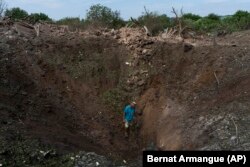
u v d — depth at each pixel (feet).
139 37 60.90
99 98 54.60
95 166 37.63
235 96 47.70
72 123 49.03
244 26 89.56
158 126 50.14
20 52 55.36
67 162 37.58
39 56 55.93
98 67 57.31
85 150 43.14
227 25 87.71
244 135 40.34
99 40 60.85
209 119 45.32
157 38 62.59
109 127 51.37
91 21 74.54
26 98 48.32
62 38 60.44
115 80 56.65
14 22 63.87
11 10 81.61
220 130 42.42
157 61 57.67
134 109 51.19
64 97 52.54
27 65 53.78
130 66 57.93
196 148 41.57
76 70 56.34
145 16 76.13
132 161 45.88
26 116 44.98
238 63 53.83
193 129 45.03
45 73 54.19
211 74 53.52
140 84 55.67
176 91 53.16
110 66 57.88
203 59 56.29
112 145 48.39
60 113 49.32
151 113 52.11
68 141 43.50
